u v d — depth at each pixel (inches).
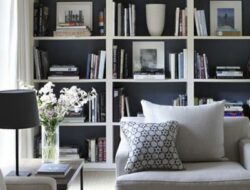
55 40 192.5
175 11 189.3
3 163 141.4
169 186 108.9
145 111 135.7
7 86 146.6
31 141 171.9
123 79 182.1
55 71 182.7
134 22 182.7
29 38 172.2
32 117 101.5
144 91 193.9
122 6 183.5
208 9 189.9
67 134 195.2
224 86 192.7
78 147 188.4
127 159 121.3
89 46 193.3
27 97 100.3
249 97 192.5
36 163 120.0
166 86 193.6
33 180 92.9
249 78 183.6
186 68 180.5
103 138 186.5
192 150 127.5
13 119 98.7
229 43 191.3
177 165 118.8
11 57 150.9
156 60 189.6
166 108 133.4
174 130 125.2
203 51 192.1
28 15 169.6
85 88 193.9
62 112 117.3
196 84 192.5
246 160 124.7
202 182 109.1
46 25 188.2
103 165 184.2
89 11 189.8
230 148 135.0
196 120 129.6
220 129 130.5
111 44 181.2
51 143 117.5
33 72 180.9
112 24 180.5
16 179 93.4
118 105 183.6
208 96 192.9
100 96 184.4
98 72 183.3
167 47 191.5
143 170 119.3
